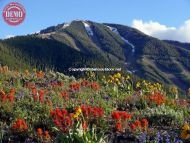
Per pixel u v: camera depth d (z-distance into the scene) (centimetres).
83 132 1220
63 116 1440
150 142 1351
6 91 2030
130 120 1612
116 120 1545
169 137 1402
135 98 2073
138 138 1380
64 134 1257
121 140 1412
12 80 2405
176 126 1595
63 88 2322
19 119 1458
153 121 1648
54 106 1814
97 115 1562
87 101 1986
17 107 1673
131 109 1938
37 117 1599
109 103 1998
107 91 2408
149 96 2095
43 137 1371
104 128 1504
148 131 1477
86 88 2409
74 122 1493
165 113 1683
